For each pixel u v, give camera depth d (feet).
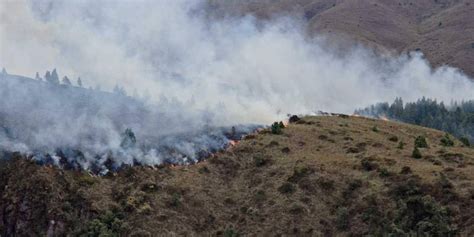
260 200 449.89
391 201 413.59
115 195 443.73
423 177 422.82
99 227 404.16
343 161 477.36
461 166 449.48
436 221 381.40
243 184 475.72
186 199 449.48
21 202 423.23
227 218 440.04
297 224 421.18
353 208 421.59
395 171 442.91
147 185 452.76
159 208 433.07
